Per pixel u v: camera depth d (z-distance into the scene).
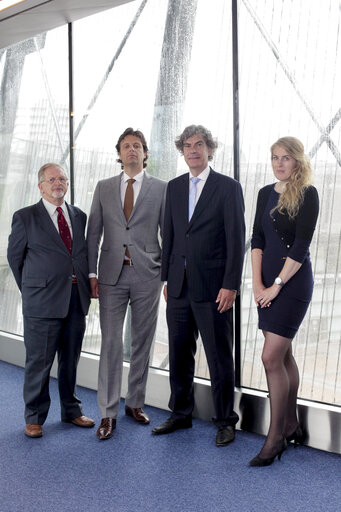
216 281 3.55
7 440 3.66
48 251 3.71
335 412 3.43
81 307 3.81
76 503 2.86
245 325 3.92
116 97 4.63
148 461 3.34
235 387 3.94
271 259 3.27
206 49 4.06
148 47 4.39
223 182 3.52
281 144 3.19
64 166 5.10
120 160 3.91
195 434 3.76
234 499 2.90
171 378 3.80
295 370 3.44
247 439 3.67
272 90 3.73
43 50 5.15
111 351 3.82
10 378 5.01
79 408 3.96
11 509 2.80
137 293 3.83
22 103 5.46
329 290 3.56
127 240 3.80
